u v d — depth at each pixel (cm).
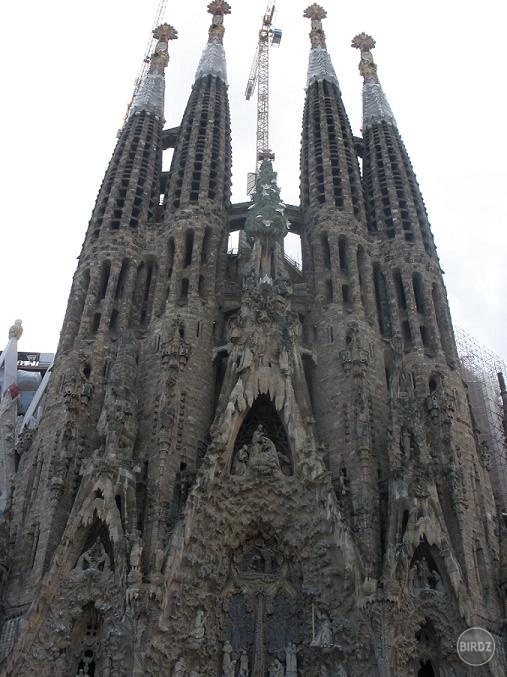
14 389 6612
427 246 5812
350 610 3719
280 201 5572
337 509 3969
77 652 3600
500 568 4194
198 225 5666
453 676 3656
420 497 4016
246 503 4112
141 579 3597
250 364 4491
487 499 4578
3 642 3709
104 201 5872
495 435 6241
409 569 3834
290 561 4100
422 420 4506
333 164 6319
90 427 4475
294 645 3853
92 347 4859
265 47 10050
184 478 4225
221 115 6769
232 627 3925
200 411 4684
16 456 5781
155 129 6662
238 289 5653
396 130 6838
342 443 4562
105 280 5384
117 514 3844
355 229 5794
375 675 3506
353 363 4831
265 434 4447
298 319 5009
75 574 3709
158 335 4975
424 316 5341
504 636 3975
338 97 7112
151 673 3431
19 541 4053
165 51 7700
